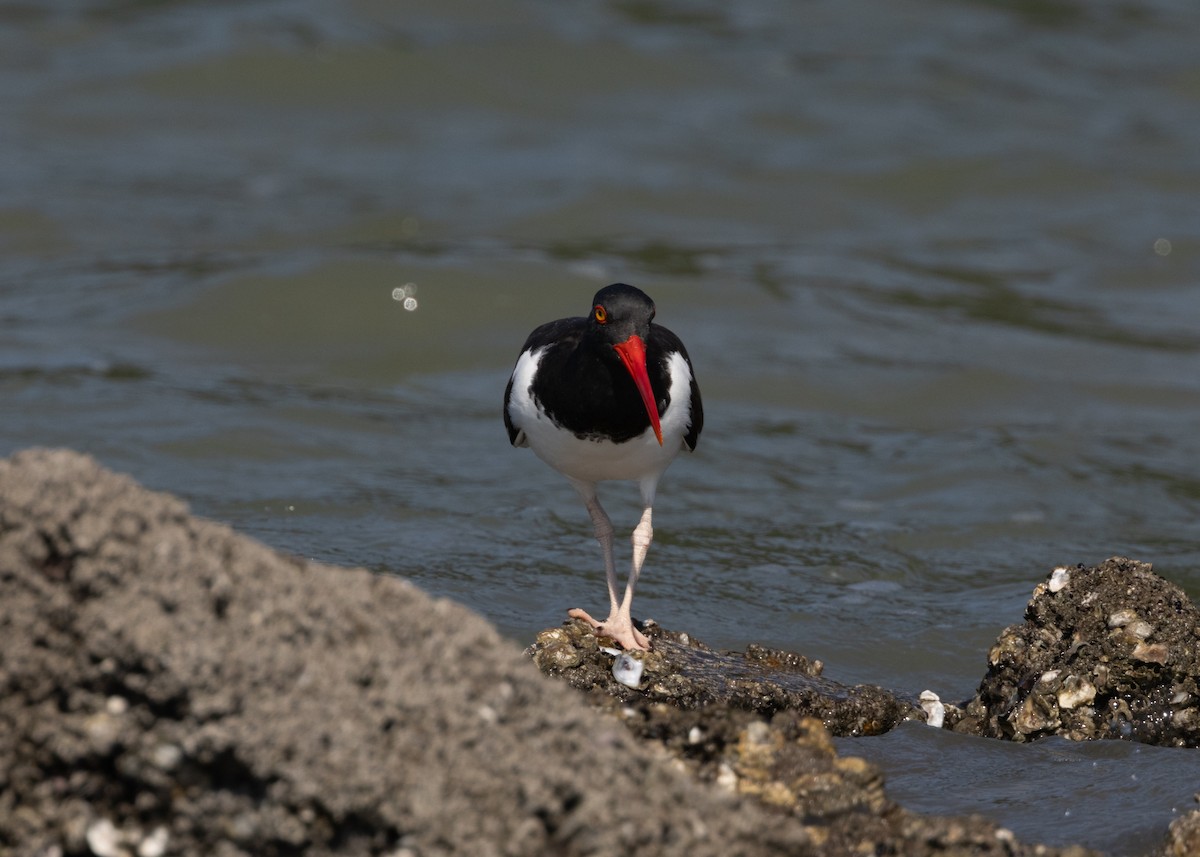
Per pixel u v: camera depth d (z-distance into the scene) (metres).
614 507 13.19
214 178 23.59
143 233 21.38
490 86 27.20
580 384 8.86
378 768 5.27
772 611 10.82
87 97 25.67
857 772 6.45
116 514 5.59
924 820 6.32
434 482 13.48
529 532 12.23
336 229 21.98
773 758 6.52
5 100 25.31
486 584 10.78
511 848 5.31
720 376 17.25
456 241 21.58
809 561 11.98
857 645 10.27
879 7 32.09
